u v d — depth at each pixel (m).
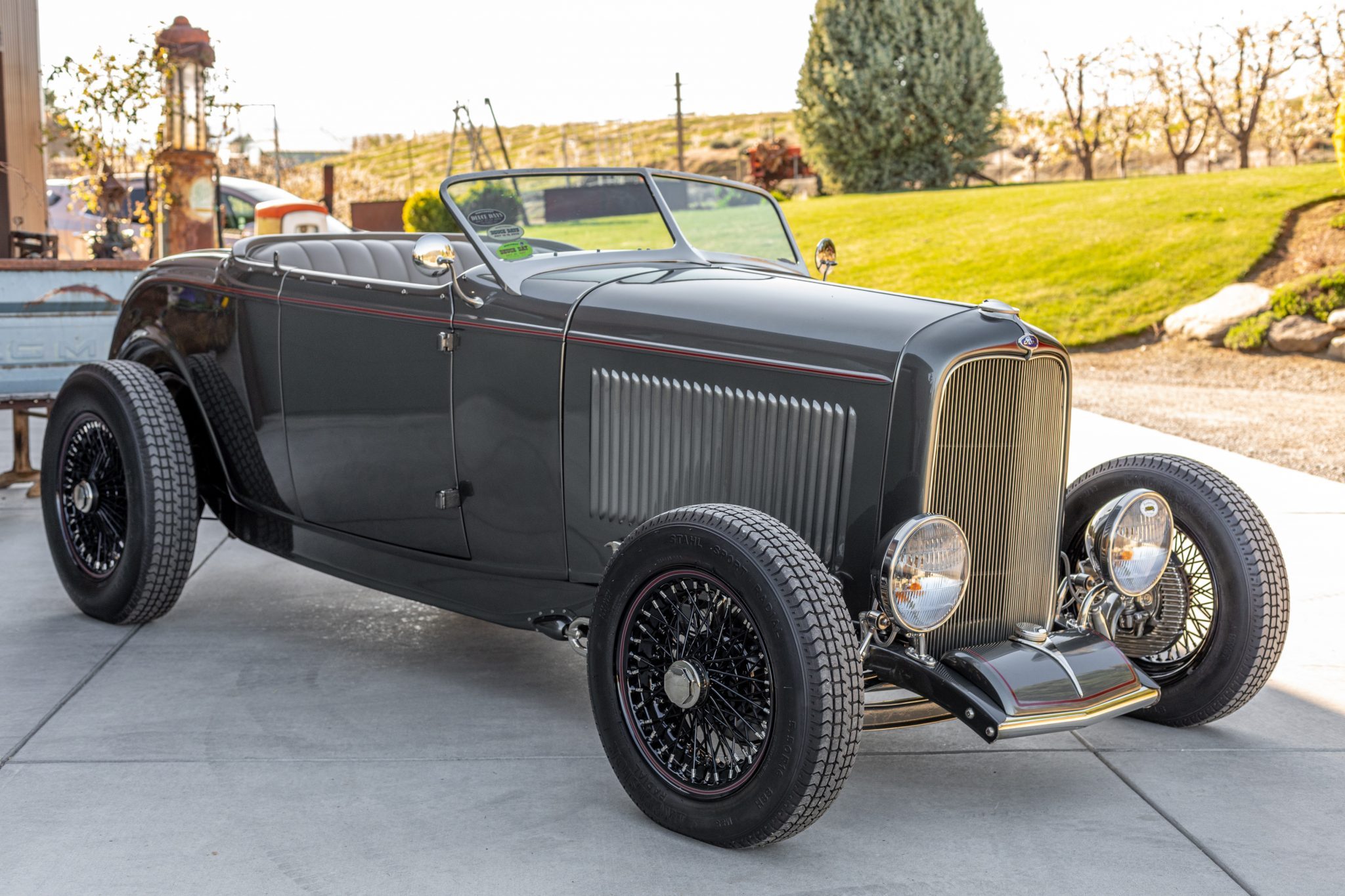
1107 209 18.56
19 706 3.21
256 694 3.36
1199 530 3.13
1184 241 16.17
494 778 2.83
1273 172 19.80
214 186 9.41
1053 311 15.01
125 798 2.67
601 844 2.51
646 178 3.67
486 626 4.08
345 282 3.57
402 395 3.44
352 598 4.39
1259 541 3.07
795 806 2.34
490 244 3.34
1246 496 3.15
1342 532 5.36
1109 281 15.53
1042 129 31.11
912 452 2.60
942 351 2.61
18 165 8.63
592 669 2.68
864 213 21.88
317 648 3.79
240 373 3.89
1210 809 2.74
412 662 3.67
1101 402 10.23
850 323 2.76
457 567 3.43
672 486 2.95
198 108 9.23
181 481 3.79
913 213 21.27
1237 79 27.62
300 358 3.68
